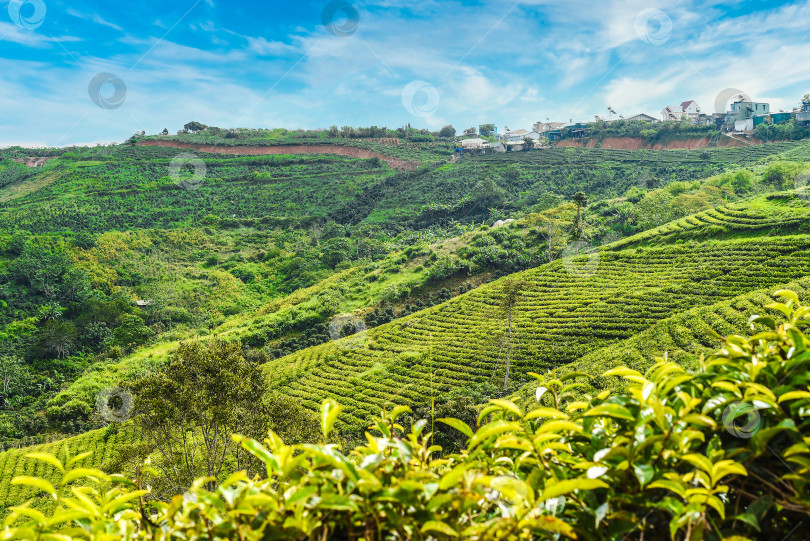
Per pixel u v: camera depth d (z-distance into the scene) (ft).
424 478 5.29
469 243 236.02
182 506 5.34
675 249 174.40
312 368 158.30
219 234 327.47
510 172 344.69
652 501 5.44
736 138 342.23
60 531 5.31
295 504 4.90
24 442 140.97
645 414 5.40
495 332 153.38
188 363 56.90
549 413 5.87
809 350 5.58
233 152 479.41
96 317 222.07
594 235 214.90
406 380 140.26
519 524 4.93
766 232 165.68
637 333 134.31
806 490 5.15
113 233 304.50
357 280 232.12
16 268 245.86
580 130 419.13
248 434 56.29
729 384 5.49
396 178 391.65
